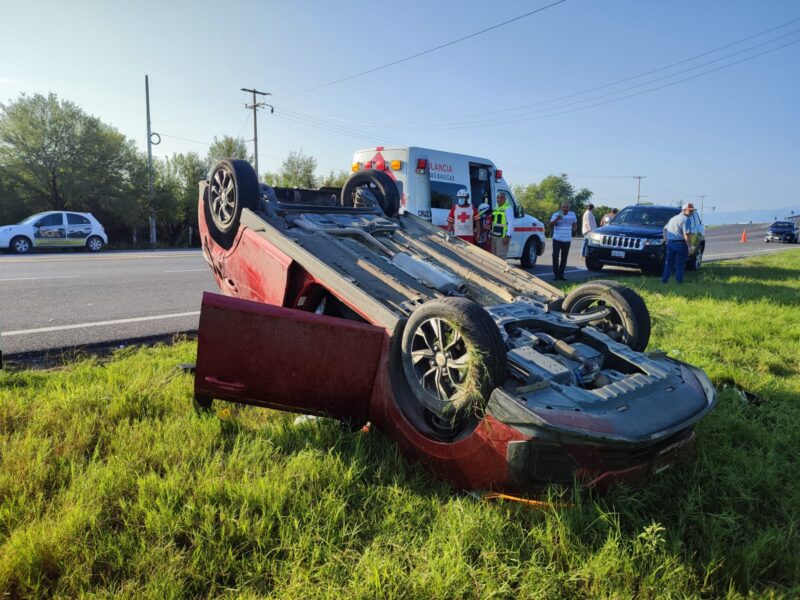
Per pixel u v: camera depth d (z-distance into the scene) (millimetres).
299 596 2207
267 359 3293
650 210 15016
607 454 2791
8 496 2727
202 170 38344
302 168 46719
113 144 33156
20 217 31062
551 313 4078
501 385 2949
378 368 3389
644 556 2492
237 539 2514
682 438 3152
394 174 11508
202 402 3621
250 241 4551
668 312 8164
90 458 3195
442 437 3156
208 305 3189
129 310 7652
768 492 3178
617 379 3369
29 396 3945
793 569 2578
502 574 2402
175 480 2854
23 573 2215
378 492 2924
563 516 2631
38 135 30578
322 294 4246
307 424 3650
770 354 6160
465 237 10727
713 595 2447
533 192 97000
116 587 2238
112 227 34312
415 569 2395
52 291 8992
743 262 18031
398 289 3939
